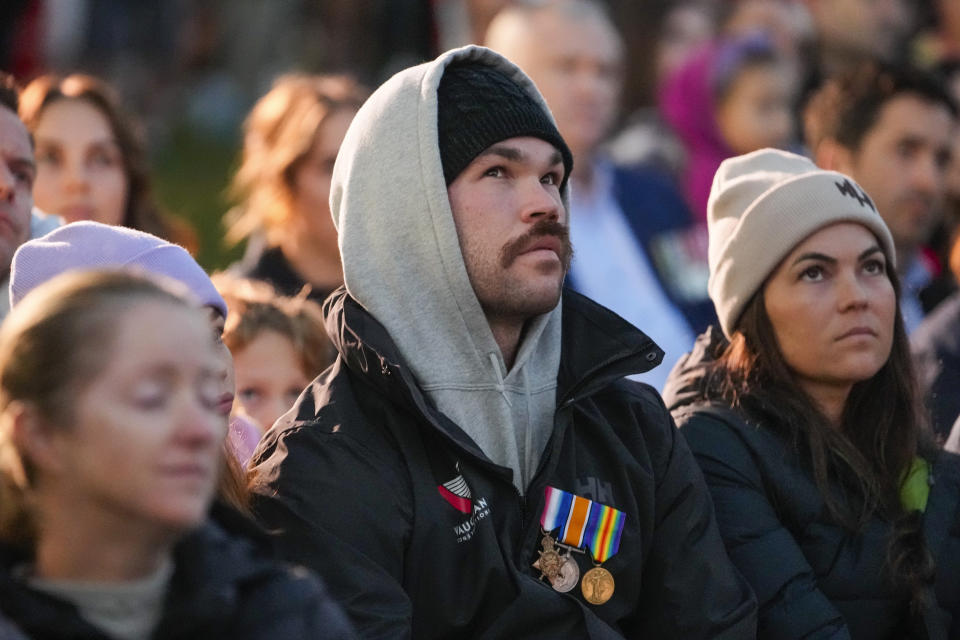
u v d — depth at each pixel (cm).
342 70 4150
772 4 2928
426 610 1030
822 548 1221
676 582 1123
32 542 754
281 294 1766
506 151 1100
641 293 2169
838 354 1256
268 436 1088
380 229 1101
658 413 1172
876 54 3114
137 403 720
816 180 1277
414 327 1102
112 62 4222
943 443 1492
